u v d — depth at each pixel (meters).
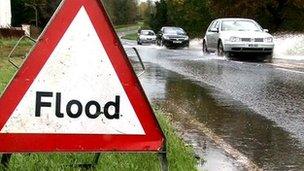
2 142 3.62
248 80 12.10
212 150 5.55
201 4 53.59
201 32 54.25
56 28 3.66
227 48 20.06
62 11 3.66
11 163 4.39
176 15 60.59
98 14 3.70
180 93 9.91
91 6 3.69
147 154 4.78
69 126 3.70
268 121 7.22
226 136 6.27
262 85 11.13
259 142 5.99
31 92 3.65
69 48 3.68
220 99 9.19
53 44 3.66
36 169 4.33
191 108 8.23
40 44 3.65
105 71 3.73
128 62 3.75
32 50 3.64
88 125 3.72
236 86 10.97
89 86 3.71
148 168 4.48
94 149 3.73
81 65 3.70
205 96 9.55
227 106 8.45
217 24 22.23
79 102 3.71
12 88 3.62
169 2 62.41
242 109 8.17
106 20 3.71
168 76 13.06
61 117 3.69
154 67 15.84
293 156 5.39
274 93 9.92
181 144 5.42
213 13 47.91
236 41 19.86
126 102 3.76
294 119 7.38
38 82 3.65
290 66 16.33
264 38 19.91
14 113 3.63
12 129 3.63
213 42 21.95
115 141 3.76
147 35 48.06
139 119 3.78
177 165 4.65
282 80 12.05
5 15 37.03
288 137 6.26
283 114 7.76
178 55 23.66
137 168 4.45
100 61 3.72
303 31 40.03
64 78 3.68
